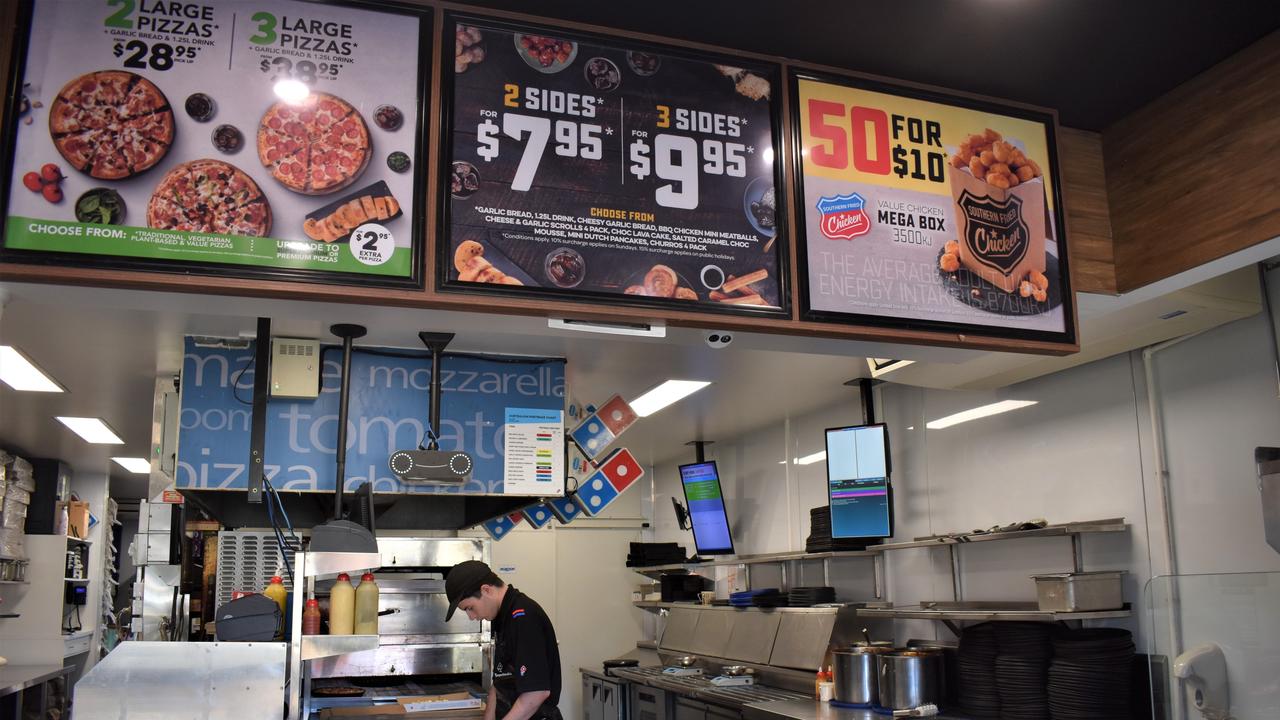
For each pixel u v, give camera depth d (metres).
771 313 2.93
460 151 2.75
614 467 5.68
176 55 2.60
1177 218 3.23
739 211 2.96
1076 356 4.71
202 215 2.53
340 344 4.73
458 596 4.25
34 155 2.46
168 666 3.50
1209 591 3.21
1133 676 4.52
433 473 4.40
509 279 2.72
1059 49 3.04
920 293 3.10
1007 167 3.29
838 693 5.70
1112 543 4.83
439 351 4.69
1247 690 3.05
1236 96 3.06
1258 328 4.11
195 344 4.64
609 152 2.88
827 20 2.90
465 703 4.67
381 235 2.64
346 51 2.71
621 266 2.82
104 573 11.04
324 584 5.34
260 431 4.25
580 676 10.02
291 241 2.58
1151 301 3.84
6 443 8.52
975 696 5.08
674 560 9.16
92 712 3.44
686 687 6.82
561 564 10.26
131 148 2.52
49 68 2.51
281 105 2.64
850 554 6.51
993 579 5.58
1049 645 4.82
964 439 5.90
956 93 3.29
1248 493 4.15
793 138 3.07
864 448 6.25
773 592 7.21
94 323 4.54
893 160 3.17
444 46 2.79
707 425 8.16
